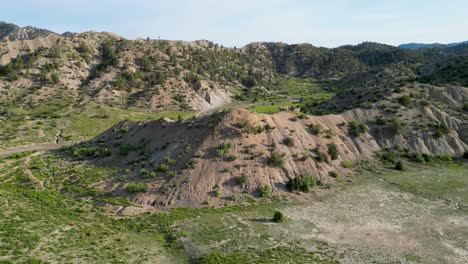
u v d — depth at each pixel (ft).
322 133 267.18
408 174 242.58
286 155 231.09
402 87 372.38
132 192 197.16
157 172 214.69
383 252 142.82
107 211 181.47
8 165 253.65
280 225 167.22
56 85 542.98
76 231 154.20
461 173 243.19
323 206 190.70
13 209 171.42
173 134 252.42
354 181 228.43
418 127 295.48
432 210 185.26
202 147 226.58
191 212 180.55
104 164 244.01
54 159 267.18
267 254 138.51
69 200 192.24
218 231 160.15
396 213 181.78
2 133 364.58
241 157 220.23
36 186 212.02
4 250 128.88
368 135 288.51
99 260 129.90
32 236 143.84
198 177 204.85
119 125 303.48
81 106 481.46
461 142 289.74
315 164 233.55
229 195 196.95
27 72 548.31
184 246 146.00
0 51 634.02
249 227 164.55
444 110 325.01
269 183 208.74
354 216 178.19
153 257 136.46
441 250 144.25
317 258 136.67
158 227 164.35
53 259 127.65
